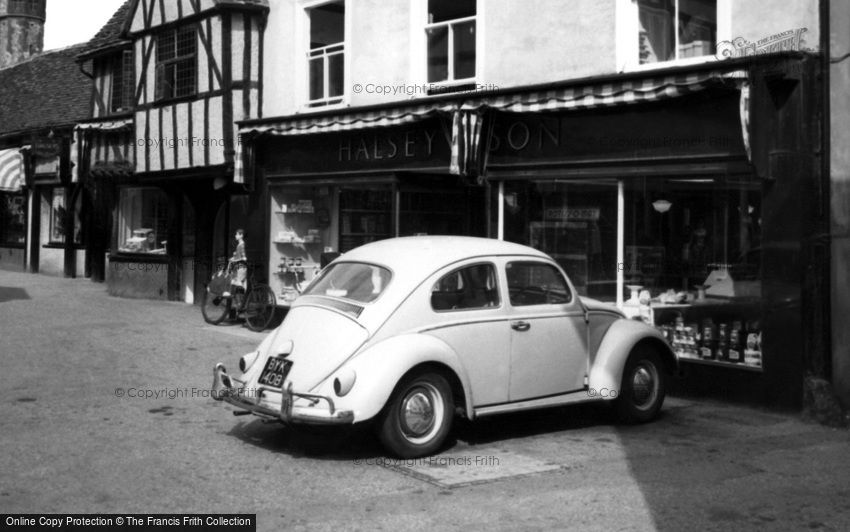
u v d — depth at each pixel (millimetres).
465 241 8016
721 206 9406
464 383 7238
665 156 9562
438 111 11547
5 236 26344
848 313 8812
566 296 8086
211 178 16328
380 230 12961
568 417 8766
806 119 8664
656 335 8477
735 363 9305
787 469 6883
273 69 15359
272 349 7402
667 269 9914
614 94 9648
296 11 14883
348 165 13352
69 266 23453
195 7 15914
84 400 9039
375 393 6699
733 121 9000
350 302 7320
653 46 10211
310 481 6402
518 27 11445
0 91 27922
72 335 13102
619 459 7133
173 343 12695
